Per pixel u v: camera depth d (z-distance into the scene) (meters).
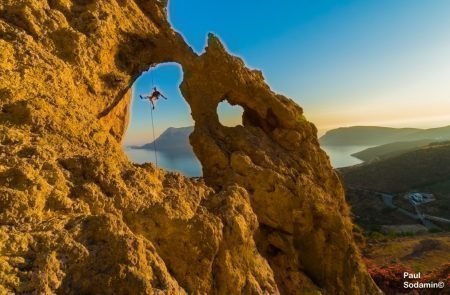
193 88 19.94
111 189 10.89
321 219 18.69
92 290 8.29
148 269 9.02
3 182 9.26
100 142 12.84
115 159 12.51
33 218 9.09
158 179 12.92
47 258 8.02
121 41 18.42
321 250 18.64
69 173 10.59
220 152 18.25
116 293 8.35
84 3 17.70
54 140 11.34
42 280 7.74
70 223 9.15
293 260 17.95
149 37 19.80
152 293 8.54
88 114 13.61
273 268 17.77
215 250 11.73
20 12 14.62
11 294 7.43
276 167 18.55
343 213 21.17
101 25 16.81
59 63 14.34
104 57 17.00
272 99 20.73
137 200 11.14
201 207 12.82
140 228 10.84
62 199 9.74
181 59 20.48
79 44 15.62
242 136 19.22
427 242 45.53
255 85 20.58
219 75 19.92
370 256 42.62
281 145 20.55
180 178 13.53
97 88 16.33
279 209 17.80
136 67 19.52
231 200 13.50
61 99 13.12
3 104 11.48
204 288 11.34
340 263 18.84
